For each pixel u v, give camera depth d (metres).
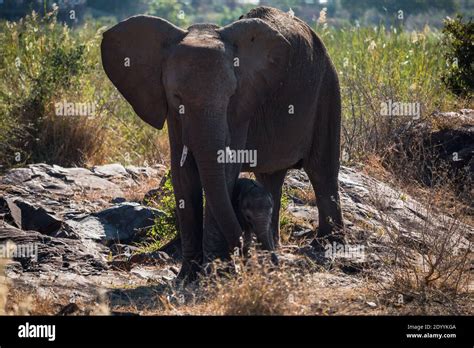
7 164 18.62
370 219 14.36
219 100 10.43
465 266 11.66
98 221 14.27
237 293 9.45
